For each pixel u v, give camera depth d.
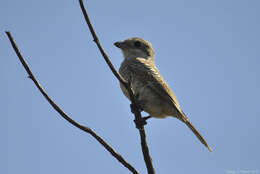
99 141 8.81
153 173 9.33
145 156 9.39
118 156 8.84
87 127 8.76
